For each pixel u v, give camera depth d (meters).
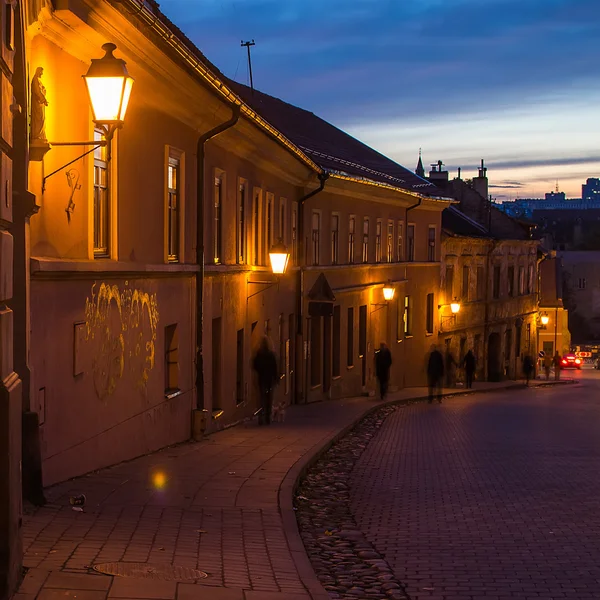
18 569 6.76
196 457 14.49
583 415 26.97
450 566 8.84
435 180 57.28
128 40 12.05
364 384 35.31
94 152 11.98
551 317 75.44
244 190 21.72
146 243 14.24
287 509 10.65
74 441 11.34
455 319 46.59
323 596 7.36
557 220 147.00
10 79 6.61
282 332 26.58
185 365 16.81
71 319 11.11
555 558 9.11
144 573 7.45
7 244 6.38
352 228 33.34
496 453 17.28
